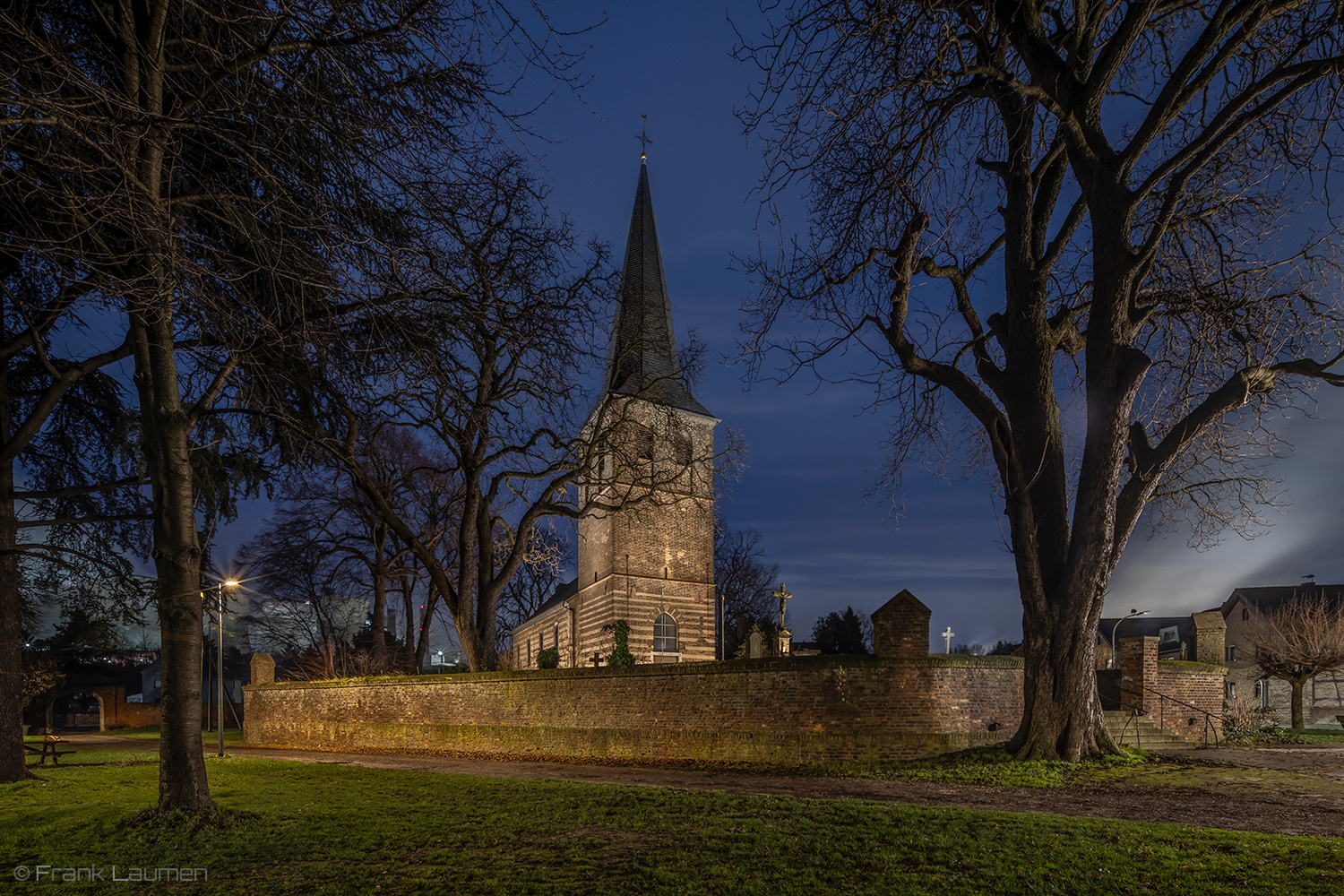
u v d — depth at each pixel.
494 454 22.59
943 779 12.90
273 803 10.70
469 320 9.64
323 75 7.82
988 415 15.43
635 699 17.95
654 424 28.44
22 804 10.97
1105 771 13.23
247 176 8.01
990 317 16.67
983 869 6.89
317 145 7.93
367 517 32.31
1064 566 14.85
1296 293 15.16
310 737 25.08
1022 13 13.86
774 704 15.91
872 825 8.63
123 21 7.35
